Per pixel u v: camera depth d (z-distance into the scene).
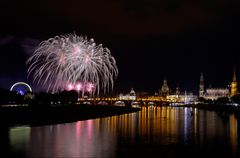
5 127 138.00
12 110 189.50
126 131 132.00
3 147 85.44
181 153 80.56
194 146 91.44
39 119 172.88
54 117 190.75
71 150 81.62
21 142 94.69
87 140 101.50
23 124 150.38
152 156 76.31
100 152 79.62
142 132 128.25
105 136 113.19
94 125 160.12
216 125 167.50
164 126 159.38
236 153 80.81
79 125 158.62
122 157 74.38
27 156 73.69
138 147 88.56
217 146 92.06
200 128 148.38
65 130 132.00
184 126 159.88
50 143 93.38
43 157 72.62
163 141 101.62
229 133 126.69
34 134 116.00
